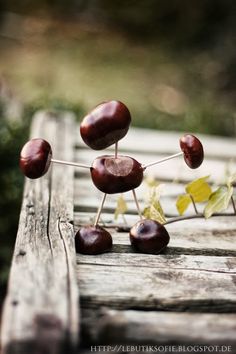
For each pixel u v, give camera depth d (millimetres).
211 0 2279
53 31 2533
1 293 700
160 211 456
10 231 774
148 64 2123
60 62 2117
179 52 2236
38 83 1756
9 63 2051
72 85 1793
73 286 351
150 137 815
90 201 561
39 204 495
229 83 1822
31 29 2516
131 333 339
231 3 2203
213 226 508
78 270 408
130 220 513
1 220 774
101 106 406
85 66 2076
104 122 401
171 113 1479
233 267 428
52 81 1813
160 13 2514
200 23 2295
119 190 416
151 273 411
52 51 2271
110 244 439
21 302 331
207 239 480
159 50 2289
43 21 2625
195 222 515
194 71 1964
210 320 354
